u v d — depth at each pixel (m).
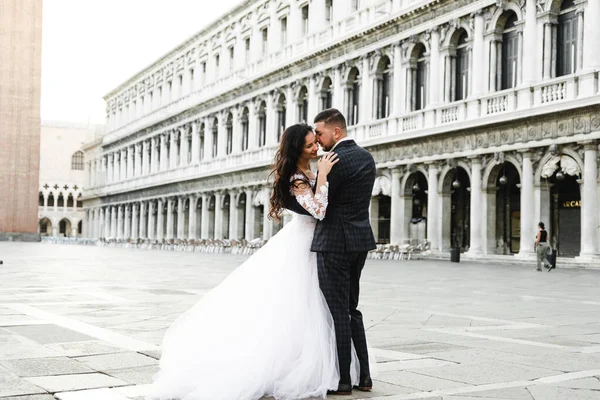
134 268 26.64
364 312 12.67
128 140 91.25
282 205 6.42
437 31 39.03
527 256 32.53
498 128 34.41
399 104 41.78
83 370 6.90
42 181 134.00
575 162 30.77
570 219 33.66
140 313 11.61
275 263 6.35
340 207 6.30
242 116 62.44
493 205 35.69
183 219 73.12
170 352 6.16
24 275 21.03
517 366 7.50
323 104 50.41
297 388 5.94
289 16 55.19
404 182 41.16
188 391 5.84
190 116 72.62
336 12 48.88
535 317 12.19
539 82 32.53
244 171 59.84
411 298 15.62
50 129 135.25
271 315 6.10
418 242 41.47
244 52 63.22
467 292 17.44
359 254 6.36
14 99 79.25
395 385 6.55
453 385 6.55
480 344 9.02
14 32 79.25
